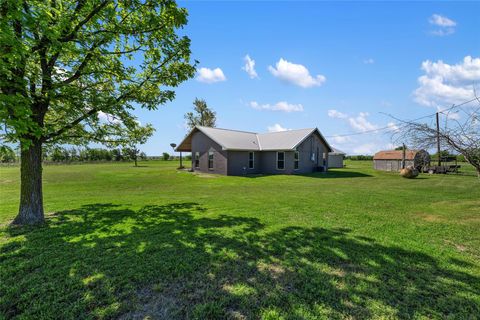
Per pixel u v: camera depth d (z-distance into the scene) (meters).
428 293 2.88
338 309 2.57
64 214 6.51
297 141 21.78
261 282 3.11
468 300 2.73
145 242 4.44
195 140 23.95
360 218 6.16
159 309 2.57
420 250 4.11
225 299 2.74
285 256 3.87
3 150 3.96
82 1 5.22
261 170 23.64
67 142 7.22
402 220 5.98
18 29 4.40
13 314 2.48
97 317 2.44
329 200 8.70
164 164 41.47
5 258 3.74
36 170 5.80
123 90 6.58
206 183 14.90
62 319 2.40
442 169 22.69
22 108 3.83
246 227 5.38
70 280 3.10
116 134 7.68
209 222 5.78
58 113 6.64
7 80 4.29
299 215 6.47
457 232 5.05
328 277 3.23
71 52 5.16
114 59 6.39
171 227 5.37
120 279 3.14
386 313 2.51
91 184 13.92
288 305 2.64
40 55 4.94
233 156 21.00
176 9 5.84
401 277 3.23
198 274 3.29
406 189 11.80
